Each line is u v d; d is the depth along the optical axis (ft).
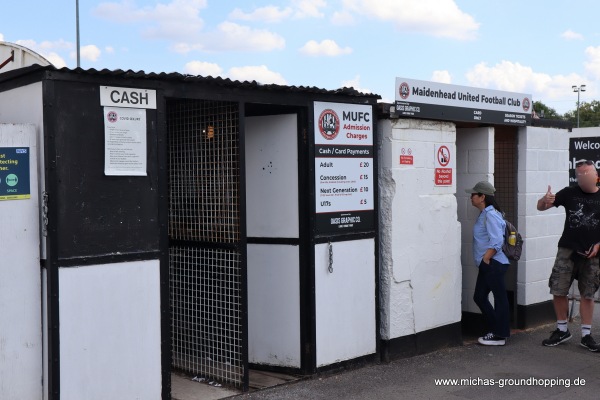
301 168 21.95
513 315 30.35
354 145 23.18
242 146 20.17
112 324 17.34
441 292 26.30
